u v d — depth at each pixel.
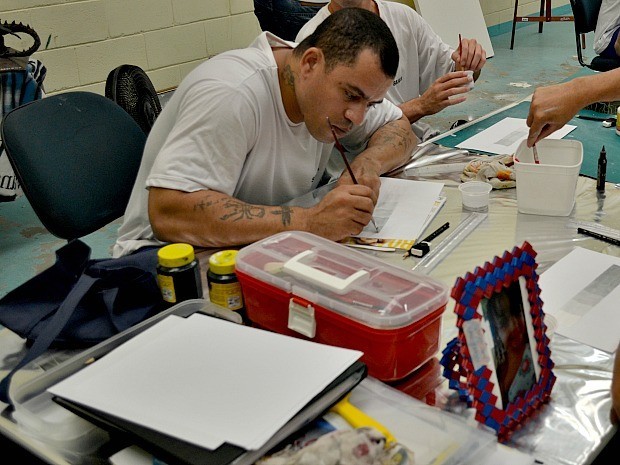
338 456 0.69
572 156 1.48
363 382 0.83
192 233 1.33
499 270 0.80
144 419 0.74
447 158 1.77
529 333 0.84
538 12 6.96
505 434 0.79
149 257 1.13
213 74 1.40
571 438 0.79
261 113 1.41
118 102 2.07
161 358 0.86
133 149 1.78
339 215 1.29
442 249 1.26
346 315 0.88
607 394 0.85
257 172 1.50
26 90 2.82
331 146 1.72
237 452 0.69
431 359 0.94
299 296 0.94
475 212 1.43
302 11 3.54
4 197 2.94
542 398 0.84
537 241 1.28
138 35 3.49
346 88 1.30
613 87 1.42
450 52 2.44
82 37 3.27
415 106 2.08
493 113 2.15
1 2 2.95
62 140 1.63
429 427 0.76
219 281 1.03
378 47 1.28
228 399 0.77
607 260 1.20
